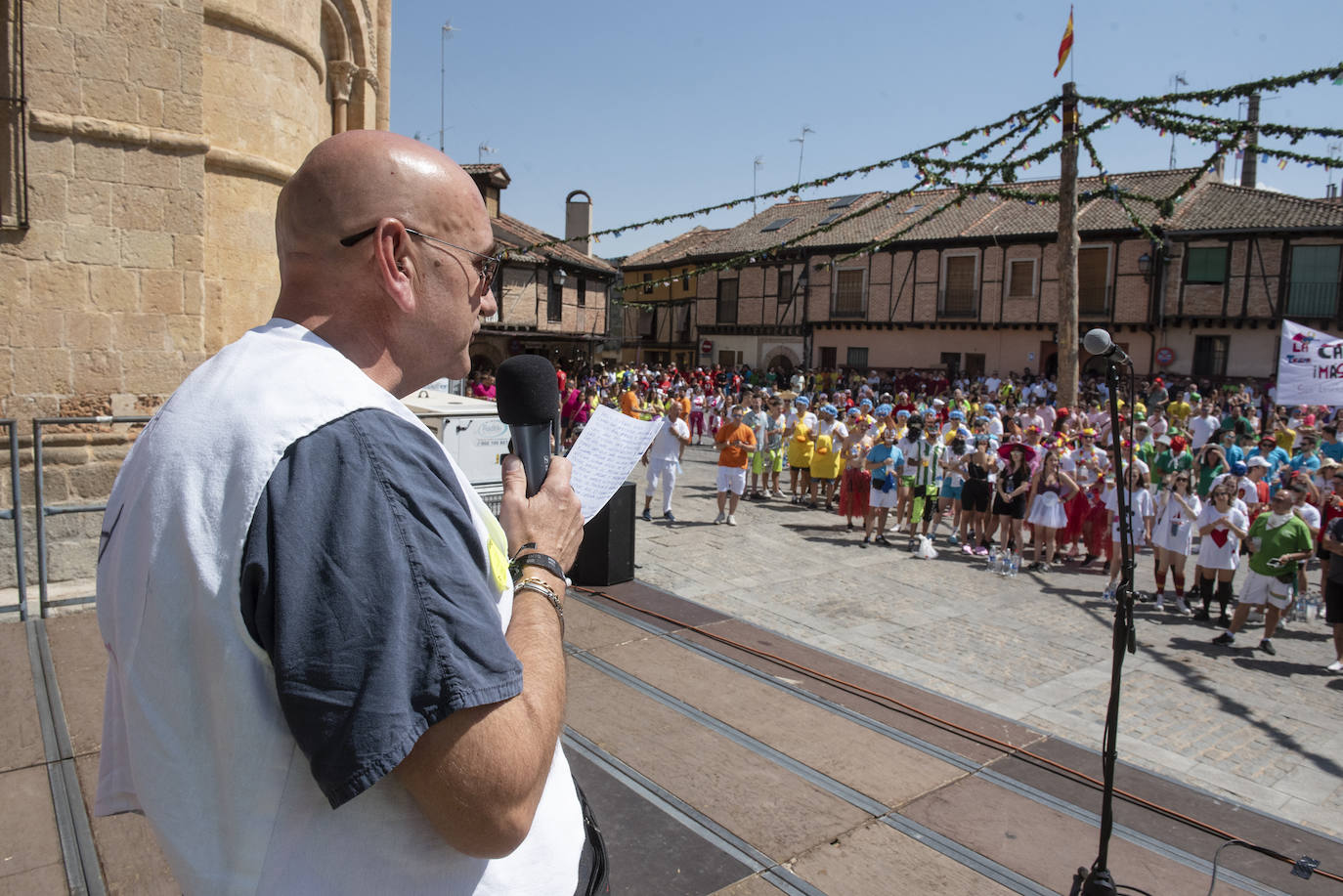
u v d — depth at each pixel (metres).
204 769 0.95
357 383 1.01
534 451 1.40
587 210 35.53
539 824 1.17
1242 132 9.86
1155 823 4.16
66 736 4.05
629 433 1.65
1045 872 3.63
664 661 5.70
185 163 6.37
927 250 32.88
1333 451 13.33
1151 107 10.24
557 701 1.04
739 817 3.87
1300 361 13.77
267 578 0.88
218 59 7.28
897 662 6.79
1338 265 26.28
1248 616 8.30
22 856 3.19
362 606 0.86
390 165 1.12
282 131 7.90
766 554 10.30
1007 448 10.54
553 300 31.39
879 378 32.28
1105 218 29.58
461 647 0.90
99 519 6.19
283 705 0.86
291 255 1.14
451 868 1.01
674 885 3.34
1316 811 4.83
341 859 0.95
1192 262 28.27
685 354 41.62
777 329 37.28
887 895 3.40
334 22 9.44
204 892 0.94
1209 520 8.55
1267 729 5.96
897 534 11.97
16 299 5.80
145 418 5.76
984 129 11.32
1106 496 10.47
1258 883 3.72
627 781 4.11
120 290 6.18
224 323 7.48
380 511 0.90
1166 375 28.72
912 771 4.43
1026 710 5.98
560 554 1.28
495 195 29.27
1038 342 30.98
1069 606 8.84
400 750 0.84
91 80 5.95
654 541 10.62
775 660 5.86
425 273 1.13
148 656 0.95
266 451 0.92
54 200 5.88
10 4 5.61
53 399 5.98
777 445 14.40
